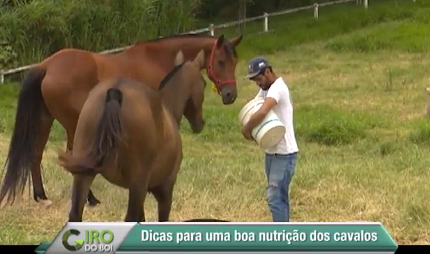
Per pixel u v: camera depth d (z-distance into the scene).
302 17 26.12
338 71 19.52
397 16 25.78
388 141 11.74
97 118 5.26
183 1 21.00
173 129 5.82
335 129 12.52
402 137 12.15
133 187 5.41
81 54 7.75
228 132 13.02
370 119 13.75
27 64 17.20
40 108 7.55
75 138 5.37
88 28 18.06
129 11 18.98
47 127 7.91
